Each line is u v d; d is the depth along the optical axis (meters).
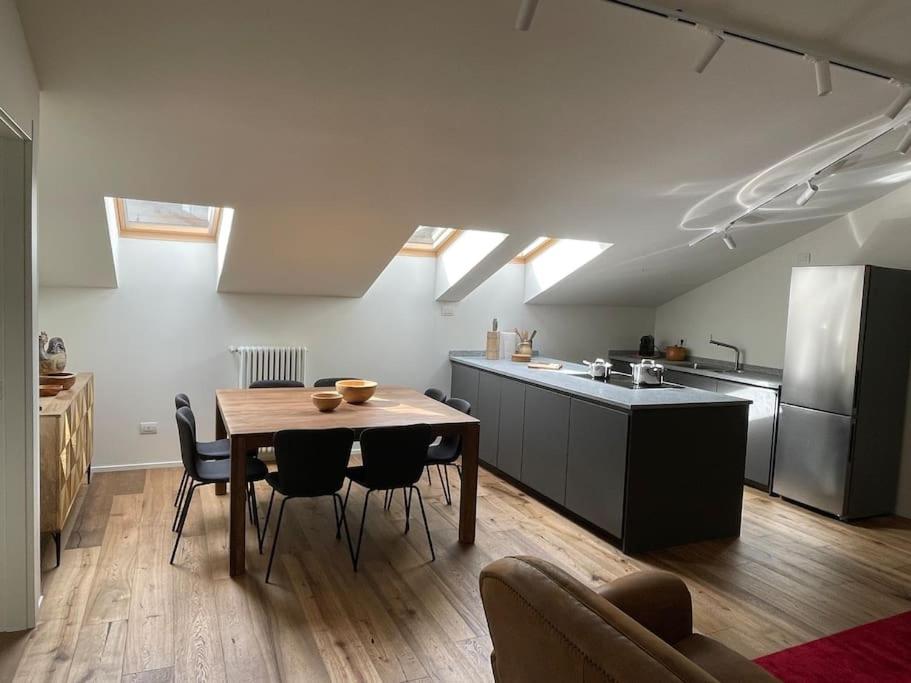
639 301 6.63
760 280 5.61
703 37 2.34
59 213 3.58
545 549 3.64
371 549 3.54
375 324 5.64
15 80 2.06
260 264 4.57
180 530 3.34
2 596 2.54
